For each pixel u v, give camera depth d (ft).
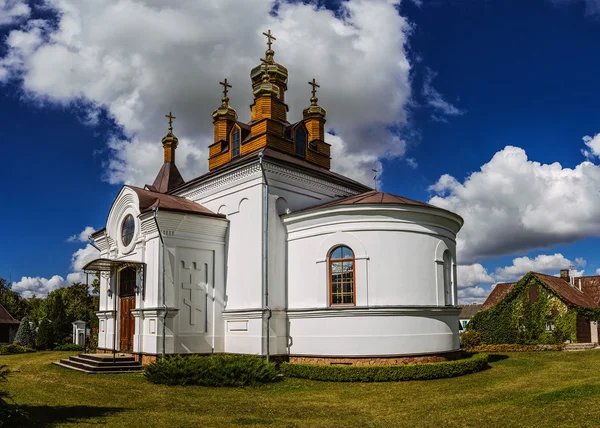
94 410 44.27
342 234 68.64
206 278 76.28
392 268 67.00
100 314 88.48
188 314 73.31
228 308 76.13
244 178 76.84
